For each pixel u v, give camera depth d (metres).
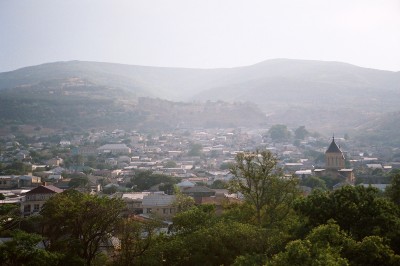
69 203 56.97
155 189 161.25
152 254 51.97
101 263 57.84
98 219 55.88
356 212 51.59
